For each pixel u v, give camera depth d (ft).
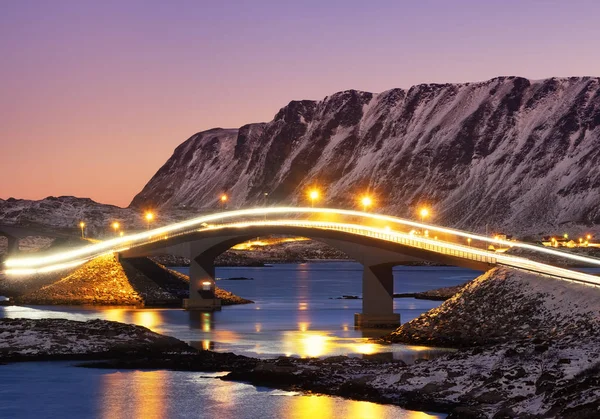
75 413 237.25
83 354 312.91
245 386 264.31
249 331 424.05
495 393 221.87
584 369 219.82
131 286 623.36
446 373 247.29
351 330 426.10
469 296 377.50
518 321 342.64
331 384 258.16
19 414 236.84
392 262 428.97
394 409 228.22
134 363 299.79
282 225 500.74
